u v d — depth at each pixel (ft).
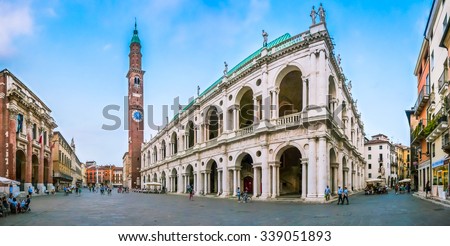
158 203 98.58
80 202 105.29
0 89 129.59
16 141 138.10
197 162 147.95
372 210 64.80
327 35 92.99
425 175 113.70
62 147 265.34
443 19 87.71
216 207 79.30
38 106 164.25
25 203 71.77
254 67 111.75
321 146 87.81
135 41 326.44
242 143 115.24
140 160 307.17
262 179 102.58
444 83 83.15
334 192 102.83
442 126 81.51
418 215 55.26
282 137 98.78
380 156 307.17
